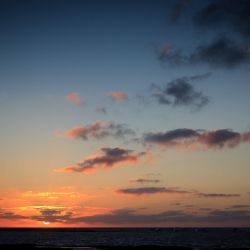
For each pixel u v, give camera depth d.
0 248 100.50
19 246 109.44
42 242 154.38
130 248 101.38
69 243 145.50
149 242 155.00
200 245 130.75
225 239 182.00
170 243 144.62
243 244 137.12
